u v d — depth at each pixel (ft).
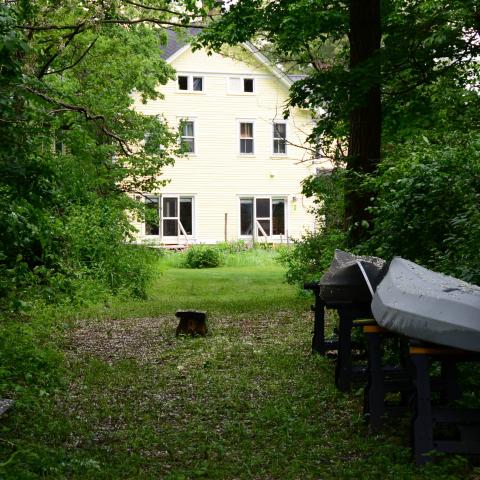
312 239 57.06
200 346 37.65
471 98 48.85
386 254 31.65
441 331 17.28
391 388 21.18
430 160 30.71
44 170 24.30
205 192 130.62
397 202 30.78
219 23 58.49
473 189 28.63
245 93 131.64
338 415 23.59
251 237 132.77
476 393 22.35
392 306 18.45
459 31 40.65
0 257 28.09
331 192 52.21
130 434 21.74
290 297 63.57
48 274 38.60
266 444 20.71
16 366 28.09
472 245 25.96
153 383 29.04
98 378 29.58
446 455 18.03
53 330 41.14
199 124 130.11
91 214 62.49
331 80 43.32
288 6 54.65
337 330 36.88
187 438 21.35
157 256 74.59
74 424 22.62
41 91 29.91
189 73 129.49
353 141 43.50
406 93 49.98
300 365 32.04
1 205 24.93
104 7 59.31
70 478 17.62
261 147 132.87
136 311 52.11
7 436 20.61
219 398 26.43
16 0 46.78
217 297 65.77
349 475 17.57
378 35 43.93
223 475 18.01
